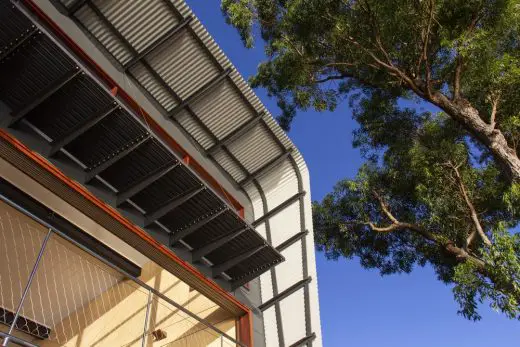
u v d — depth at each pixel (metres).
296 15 11.82
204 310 9.62
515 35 10.75
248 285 10.48
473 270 9.05
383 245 16.08
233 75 9.87
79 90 5.98
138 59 8.91
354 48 12.34
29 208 7.51
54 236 8.16
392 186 14.62
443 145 12.50
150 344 8.39
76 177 6.72
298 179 11.47
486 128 10.04
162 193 7.57
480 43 9.50
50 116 6.30
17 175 6.93
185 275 8.16
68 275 9.25
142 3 8.66
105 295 9.48
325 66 13.58
